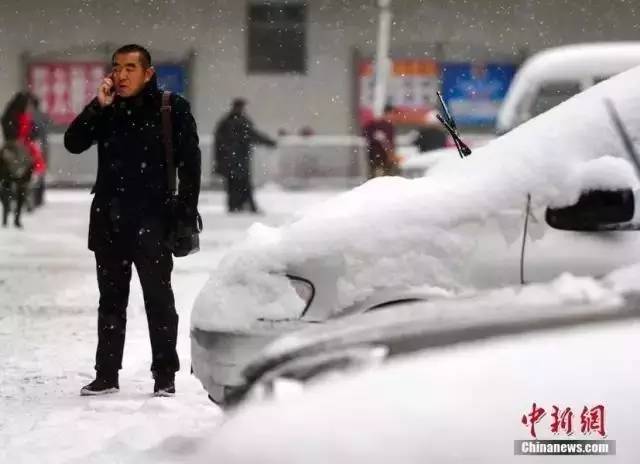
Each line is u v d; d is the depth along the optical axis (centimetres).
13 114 2434
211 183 4125
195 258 1898
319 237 703
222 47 4631
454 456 329
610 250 684
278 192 3906
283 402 354
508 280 685
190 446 712
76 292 1487
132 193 867
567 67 2345
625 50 2378
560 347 353
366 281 692
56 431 774
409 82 4625
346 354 403
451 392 340
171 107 871
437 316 427
